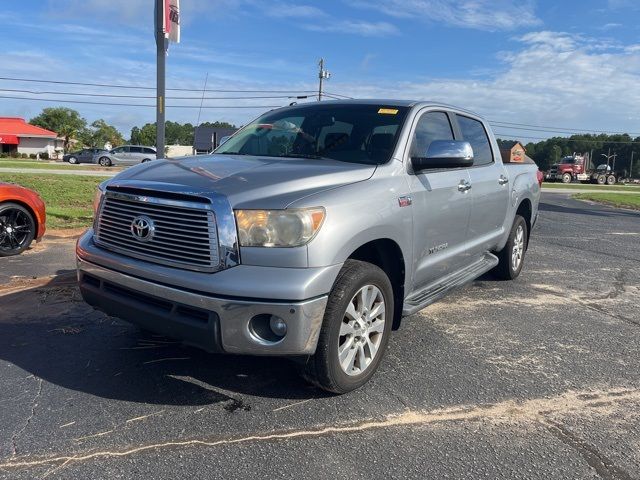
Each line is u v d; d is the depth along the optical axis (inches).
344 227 128.3
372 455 114.6
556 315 216.8
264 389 142.6
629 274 300.4
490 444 120.3
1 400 133.1
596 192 1344.7
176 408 131.7
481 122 233.0
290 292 118.5
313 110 191.9
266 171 139.4
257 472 107.5
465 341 183.8
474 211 203.9
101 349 165.9
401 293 159.0
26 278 243.9
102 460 110.0
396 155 159.6
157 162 159.3
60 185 675.4
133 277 132.5
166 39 322.3
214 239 122.2
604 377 157.9
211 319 121.0
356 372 140.7
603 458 116.4
